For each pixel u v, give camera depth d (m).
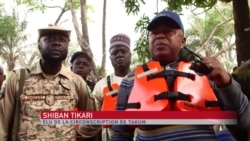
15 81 3.12
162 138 2.05
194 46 19.33
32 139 3.00
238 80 2.34
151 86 2.03
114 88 4.02
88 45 11.13
